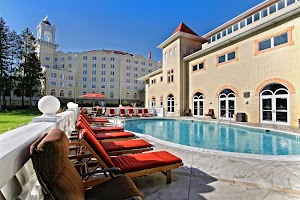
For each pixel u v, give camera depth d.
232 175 3.68
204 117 18.48
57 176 1.40
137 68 59.62
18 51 34.22
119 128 7.18
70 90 52.03
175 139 9.09
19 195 1.74
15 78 34.31
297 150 6.84
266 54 12.89
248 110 14.10
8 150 1.37
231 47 15.69
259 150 6.89
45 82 46.62
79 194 1.72
